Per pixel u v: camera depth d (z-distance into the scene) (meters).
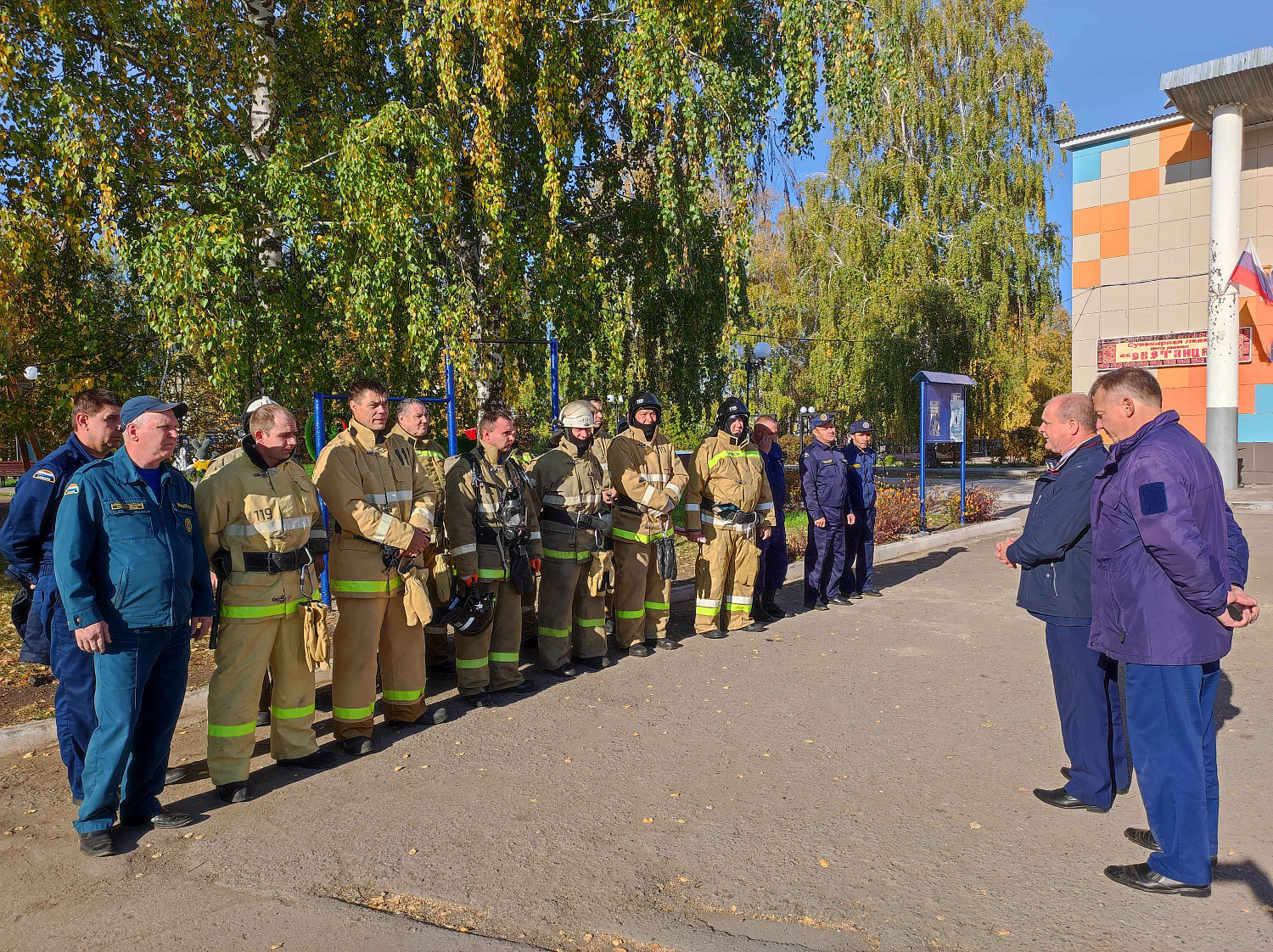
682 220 12.03
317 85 11.64
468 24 10.53
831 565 8.17
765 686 5.69
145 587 3.56
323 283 10.28
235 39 10.48
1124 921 2.89
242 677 4.07
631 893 3.13
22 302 10.94
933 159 29.06
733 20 11.89
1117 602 3.21
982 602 8.30
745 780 4.15
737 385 21.50
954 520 14.33
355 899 3.13
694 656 6.46
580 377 12.62
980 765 4.30
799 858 3.37
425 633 6.13
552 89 10.96
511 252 10.87
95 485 3.54
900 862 3.33
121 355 12.03
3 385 12.04
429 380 10.88
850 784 4.09
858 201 29.78
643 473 6.48
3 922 3.01
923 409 13.00
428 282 9.98
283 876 3.29
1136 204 22.95
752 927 2.89
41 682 5.79
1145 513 3.01
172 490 3.79
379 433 4.86
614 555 6.60
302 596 4.30
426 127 9.74
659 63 10.76
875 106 11.88
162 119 10.25
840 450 8.59
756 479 7.08
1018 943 2.78
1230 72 17.86
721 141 11.50
